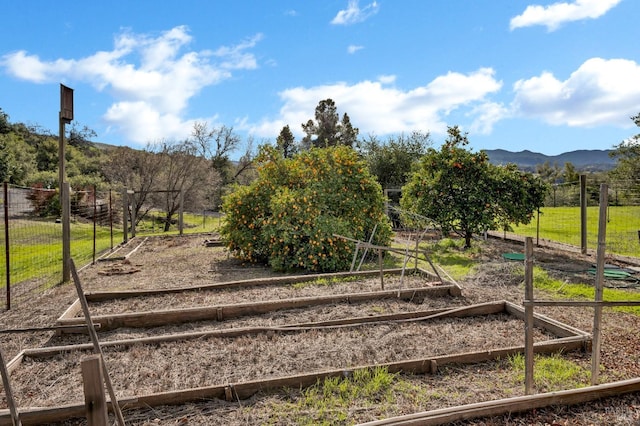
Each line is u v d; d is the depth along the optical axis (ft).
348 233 27.53
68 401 10.75
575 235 42.65
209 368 12.60
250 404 10.48
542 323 15.87
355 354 13.48
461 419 9.36
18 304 20.29
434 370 12.10
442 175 35.12
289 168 31.83
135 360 13.21
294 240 27.09
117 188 68.18
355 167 31.45
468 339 14.79
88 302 20.30
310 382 11.30
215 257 33.63
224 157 108.88
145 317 16.81
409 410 10.05
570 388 11.07
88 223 53.62
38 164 98.02
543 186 34.96
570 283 22.58
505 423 9.35
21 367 12.91
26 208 41.01
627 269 26.17
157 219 72.95
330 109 125.29
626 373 11.94
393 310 18.16
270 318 17.33
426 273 24.12
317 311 18.10
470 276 24.58
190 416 9.98
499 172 35.12
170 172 71.00
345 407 10.21
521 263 27.35
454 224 36.76
